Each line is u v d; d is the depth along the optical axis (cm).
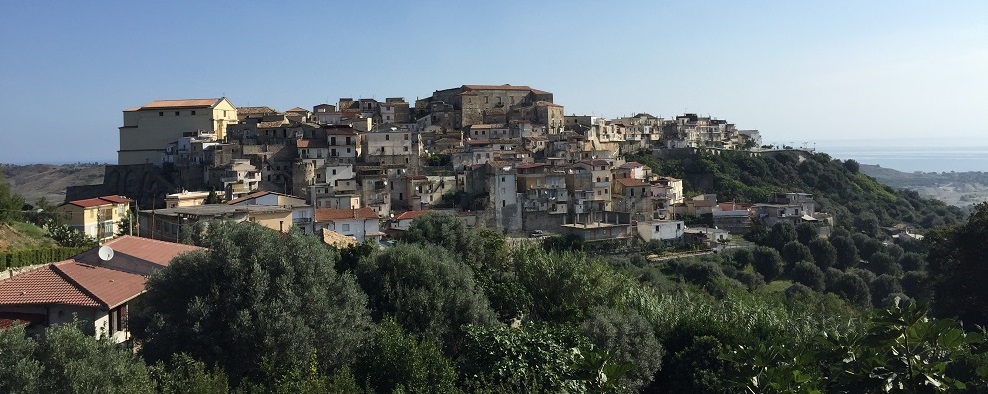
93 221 9988
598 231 12675
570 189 14162
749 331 4556
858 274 11644
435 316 4309
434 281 4556
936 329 2128
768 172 18925
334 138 15100
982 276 6200
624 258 11638
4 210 8112
